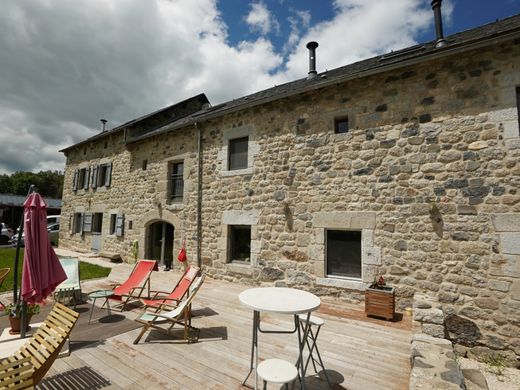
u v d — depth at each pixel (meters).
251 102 5.75
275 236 5.44
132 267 7.88
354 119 4.82
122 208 9.23
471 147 3.83
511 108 3.64
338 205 4.80
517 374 3.22
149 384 2.24
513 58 3.70
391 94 4.53
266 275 5.47
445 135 4.03
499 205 3.59
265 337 3.24
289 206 5.32
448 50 3.81
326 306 4.41
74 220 11.73
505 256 3.49
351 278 4.68
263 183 5.71
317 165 5.10
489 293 3.55
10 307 3.26
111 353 2.79
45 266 3.01
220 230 6.35
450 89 4.07
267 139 5.76
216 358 2.71
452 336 3.72
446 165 3.98
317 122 5.19
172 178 7.90
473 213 3.74
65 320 2.27
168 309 4.11
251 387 2.22
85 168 11.59
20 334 3.06
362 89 4.79
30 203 3.04
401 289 4.14
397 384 2.30
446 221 3.91
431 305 3.43
